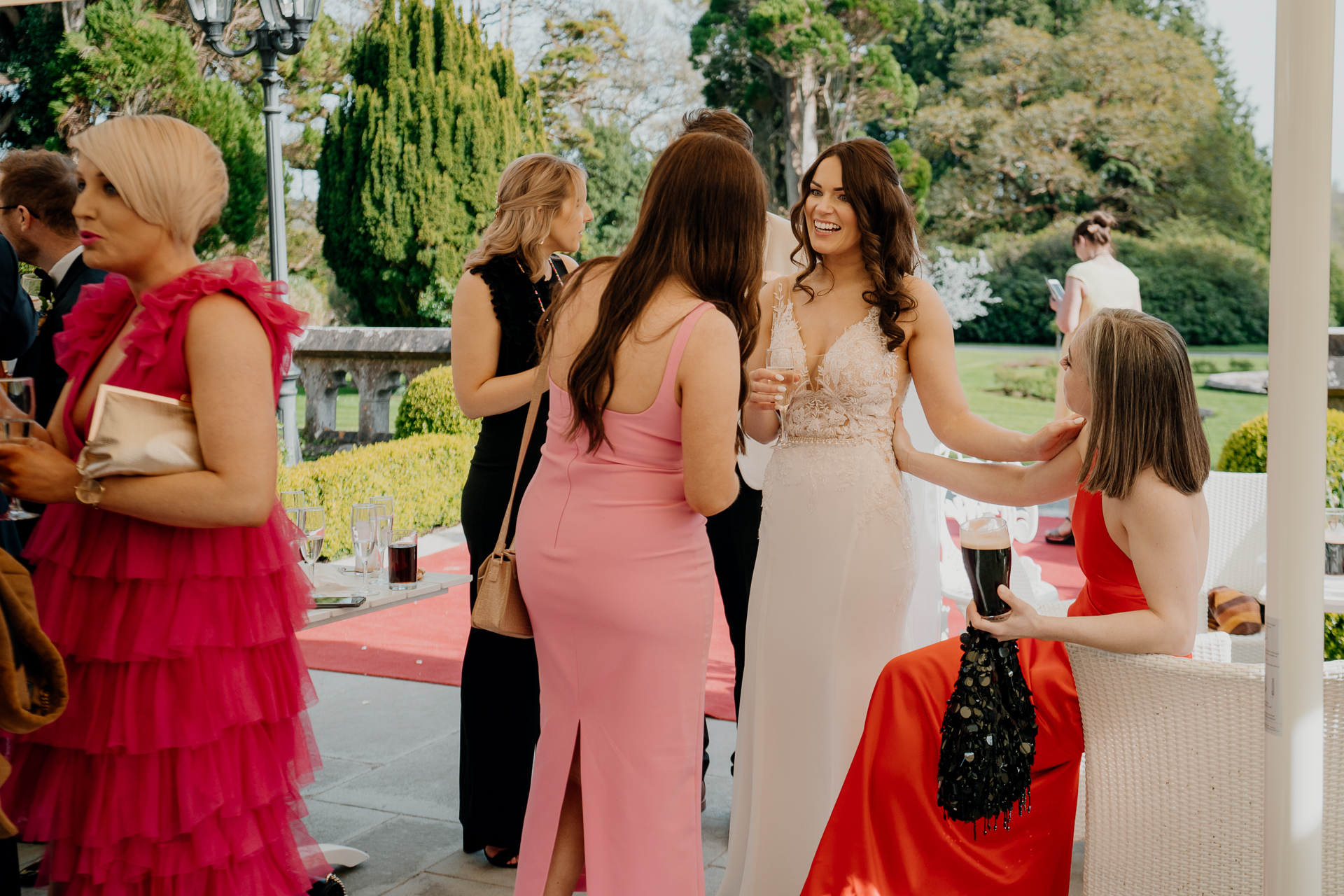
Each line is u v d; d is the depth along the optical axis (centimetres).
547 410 265
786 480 251
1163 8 1830
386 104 1530
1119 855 189
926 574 308
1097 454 200
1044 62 1844
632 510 192
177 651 173
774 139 1878
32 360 321
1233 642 314
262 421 176
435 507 833
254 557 184
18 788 182
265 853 190
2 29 1645
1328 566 284
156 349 173
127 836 173
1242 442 644
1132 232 1841
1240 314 1788
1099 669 187
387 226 1549
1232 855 178
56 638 175
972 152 1873
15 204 313
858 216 248
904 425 297
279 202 729
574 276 206
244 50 712
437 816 312
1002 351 1811
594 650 195
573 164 272
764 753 250
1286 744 155
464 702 278
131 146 175
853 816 197
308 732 202
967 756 183
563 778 201
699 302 190
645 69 1916
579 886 228
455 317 265
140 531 174
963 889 194
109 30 1591
